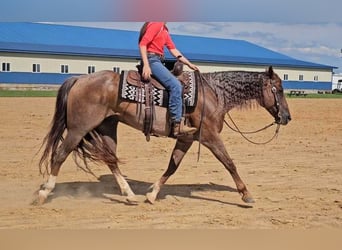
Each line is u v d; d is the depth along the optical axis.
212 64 40.66
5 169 8.66
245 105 6.68
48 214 5.94
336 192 7.29
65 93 6.39
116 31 48.84
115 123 6.75
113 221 5.70
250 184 7.80
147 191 7.29
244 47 51.19
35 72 41.19
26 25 44.59
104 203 6.53
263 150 11.45
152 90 6.20
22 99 26.30
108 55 41.78
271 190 7.39
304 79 43.34
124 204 6.49
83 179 8.09
